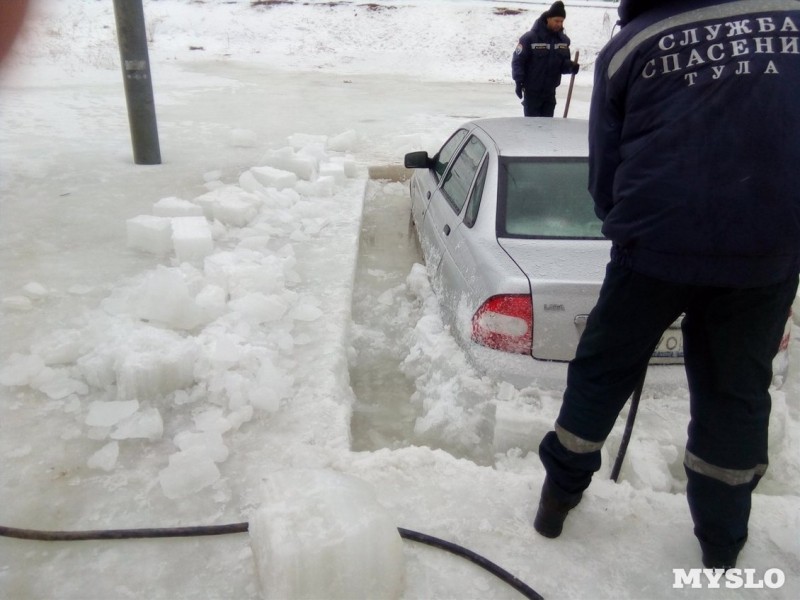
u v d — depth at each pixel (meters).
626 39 2.02
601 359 2.17
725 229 1.87
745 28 1.89
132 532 2.40
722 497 2.17
